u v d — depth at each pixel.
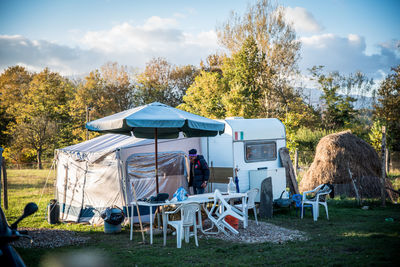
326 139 13.33
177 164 9.76
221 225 7.86
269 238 7.14
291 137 21.55
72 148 10.50
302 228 8.11
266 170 10.05
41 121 31.67
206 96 29.55
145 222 9.06
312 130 32.16
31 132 31.06
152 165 9.34
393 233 7.18
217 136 10.25
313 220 9.09
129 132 9.13
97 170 9.28
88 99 38.47
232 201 8.55
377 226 7.96
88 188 9.40
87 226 8.89
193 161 9.21
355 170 12.54
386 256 5.48
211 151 10.42
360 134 28.89
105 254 6.11
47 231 8.10
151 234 6.93
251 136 10.28
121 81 46.88
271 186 9.54
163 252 6.22
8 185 17.22
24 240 7.11
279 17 28.92
